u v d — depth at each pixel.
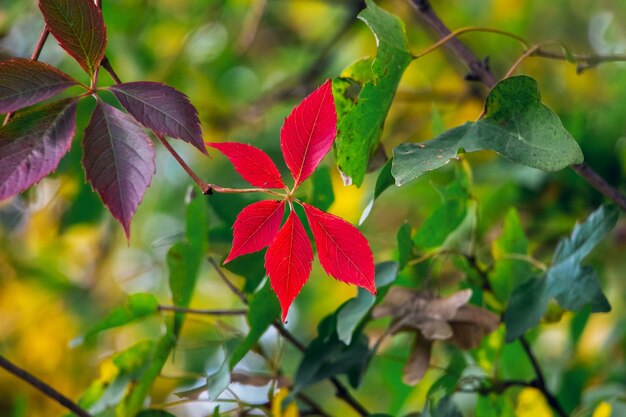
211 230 1.16
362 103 1.03
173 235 1.22
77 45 0.95
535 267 1.15
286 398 1.12
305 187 1.18
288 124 0.94
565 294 1.09
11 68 0.94
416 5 1.12
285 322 0.95
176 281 1.13
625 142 1.42
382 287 1.09
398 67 1.04
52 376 1.67
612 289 1.47
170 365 1.71
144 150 0.94
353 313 1.07
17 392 1.61
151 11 1.80
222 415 1.12
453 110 1.70
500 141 0.98
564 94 1.75
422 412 1.10
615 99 1.54
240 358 1.09
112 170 0.94
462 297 1.10
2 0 1.62
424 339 1.10
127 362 1.15
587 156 1.38
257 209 0.94
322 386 1.73
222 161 1.79
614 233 1.44
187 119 0.94
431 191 1.43
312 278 1.74
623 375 1.34
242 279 1.21
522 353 1.24
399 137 1.78
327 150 0.94
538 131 0.98
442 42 1.06
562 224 1.40
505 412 1.15
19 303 1.78
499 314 1.16
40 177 0.93
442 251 1.14
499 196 1.36
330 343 1.12
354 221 1.59
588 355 1.39
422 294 1.12
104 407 1.14
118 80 0.96
